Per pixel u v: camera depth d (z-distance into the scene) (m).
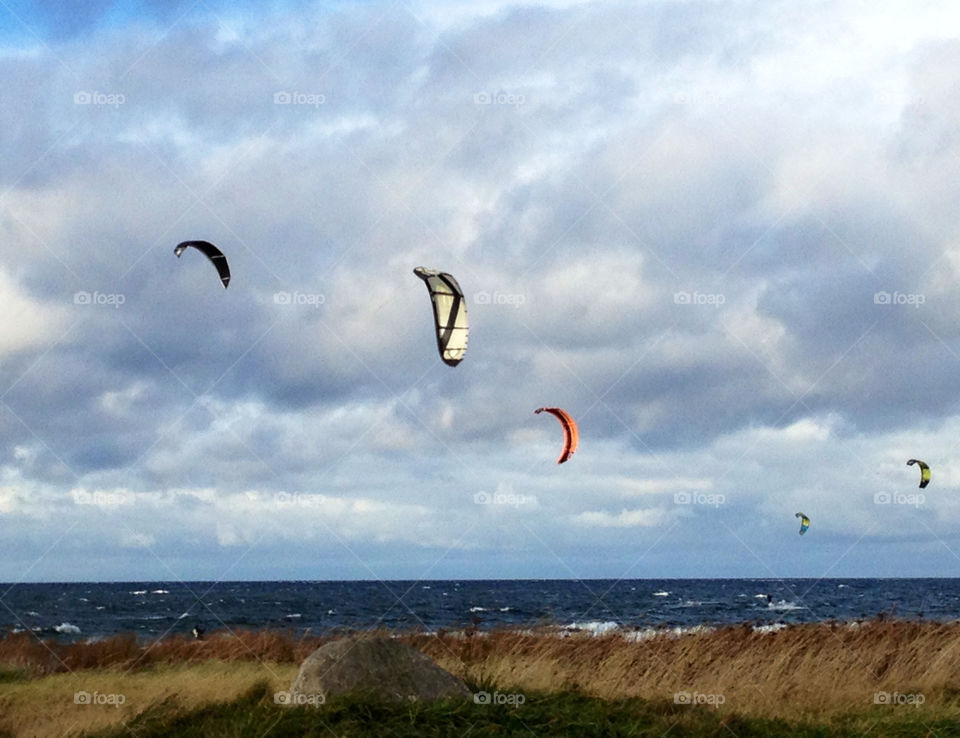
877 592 97.75
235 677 19.25
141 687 18.19
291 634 27.45
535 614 56.91
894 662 17.58
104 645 25.53
